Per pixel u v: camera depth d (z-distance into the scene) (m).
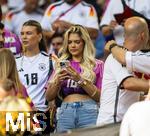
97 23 23.50
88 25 23.41
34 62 18.05
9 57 14.95
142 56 14.63
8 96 13.49
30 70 17.98
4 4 25.72
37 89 17.83
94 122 16.77
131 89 14.61
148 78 15.02
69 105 16.89
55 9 23.69
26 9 25.44
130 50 14.97
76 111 16.83
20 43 20.06
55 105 17.42
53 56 18.14
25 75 17.92
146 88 14.50
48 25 23.62
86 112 16.81
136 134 12.73
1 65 14.89
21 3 25.70
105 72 15.12
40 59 18.09
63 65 16.73
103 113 15.05
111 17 23.00
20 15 25.47
